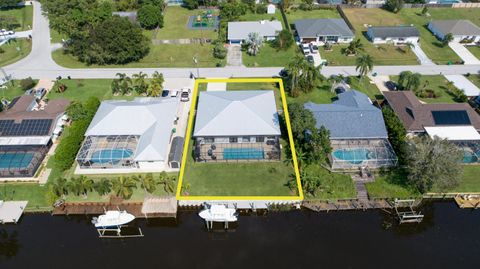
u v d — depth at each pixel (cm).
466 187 6975
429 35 12788
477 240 6278
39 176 7238
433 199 6956
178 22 14050
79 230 6494
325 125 7681
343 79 10119
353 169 7294
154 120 8025
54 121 8062
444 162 6341
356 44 11312
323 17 14312
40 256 6034
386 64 10994
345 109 7981
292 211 6788
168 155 7700
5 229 6488
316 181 6762
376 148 7394
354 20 14025
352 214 6712
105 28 10644
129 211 6631
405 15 14500
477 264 5884
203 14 14700
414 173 6562
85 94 9644
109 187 6781
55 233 6419
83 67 10956
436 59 11262
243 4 14675
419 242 6253
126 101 8819
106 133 7644
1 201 6750
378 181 7106
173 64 11100
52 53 11744
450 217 6675
